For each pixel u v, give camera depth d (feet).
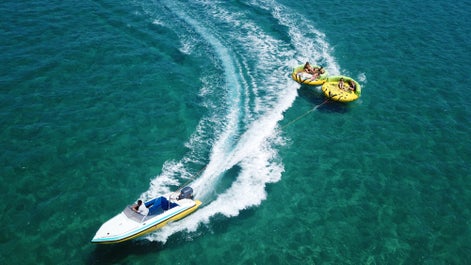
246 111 100.32
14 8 126.11
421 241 74.08
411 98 108.37
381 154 91.86
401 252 71.92
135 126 93.09
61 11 127.54
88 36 118.52
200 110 99.19
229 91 105.81
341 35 130.93
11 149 84.53
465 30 137.80
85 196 77.10
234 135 93.50
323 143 93.76
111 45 116.37
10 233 69.72
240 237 72.43
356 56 122.31
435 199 82.33
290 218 76.38
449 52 126.52
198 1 141.59
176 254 69.21
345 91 106.42
